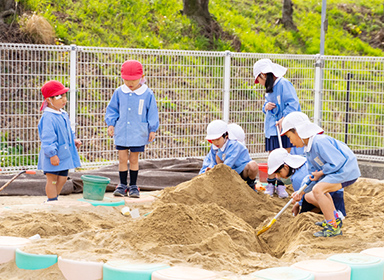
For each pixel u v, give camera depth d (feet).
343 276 12.46
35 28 38.60
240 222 17.33
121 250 14.06
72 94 27.96
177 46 46.73
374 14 67.41
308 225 16.74
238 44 51.37
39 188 24.39
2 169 26.55
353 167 16.20
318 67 33.53
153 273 12.07
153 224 15.29
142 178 26.68
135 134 23.27
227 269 12.98
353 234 16.65
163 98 30.83
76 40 42.29
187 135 31.07
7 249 14.26
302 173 20.13
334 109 36.70
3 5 39.63
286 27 58.90
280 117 23.66
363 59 33.99
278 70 23.80
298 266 12.85
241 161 23.08
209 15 52.19
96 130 29.99
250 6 60.90
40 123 21.33
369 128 36.47
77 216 18.45
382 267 13.35
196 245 14.42
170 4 52.47
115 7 48.62
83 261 12.96
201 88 31.24
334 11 65.67
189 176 27.50
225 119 31.55
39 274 13.47
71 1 46.88
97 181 21.79
